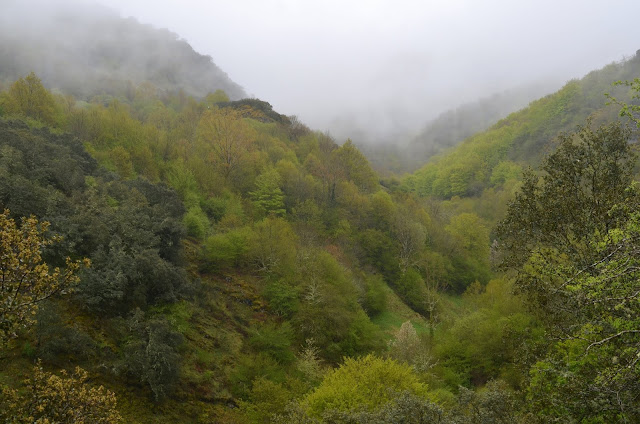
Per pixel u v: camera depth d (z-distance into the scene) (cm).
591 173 1398
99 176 3709
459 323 3341
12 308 827
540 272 1332
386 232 6300
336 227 5766
